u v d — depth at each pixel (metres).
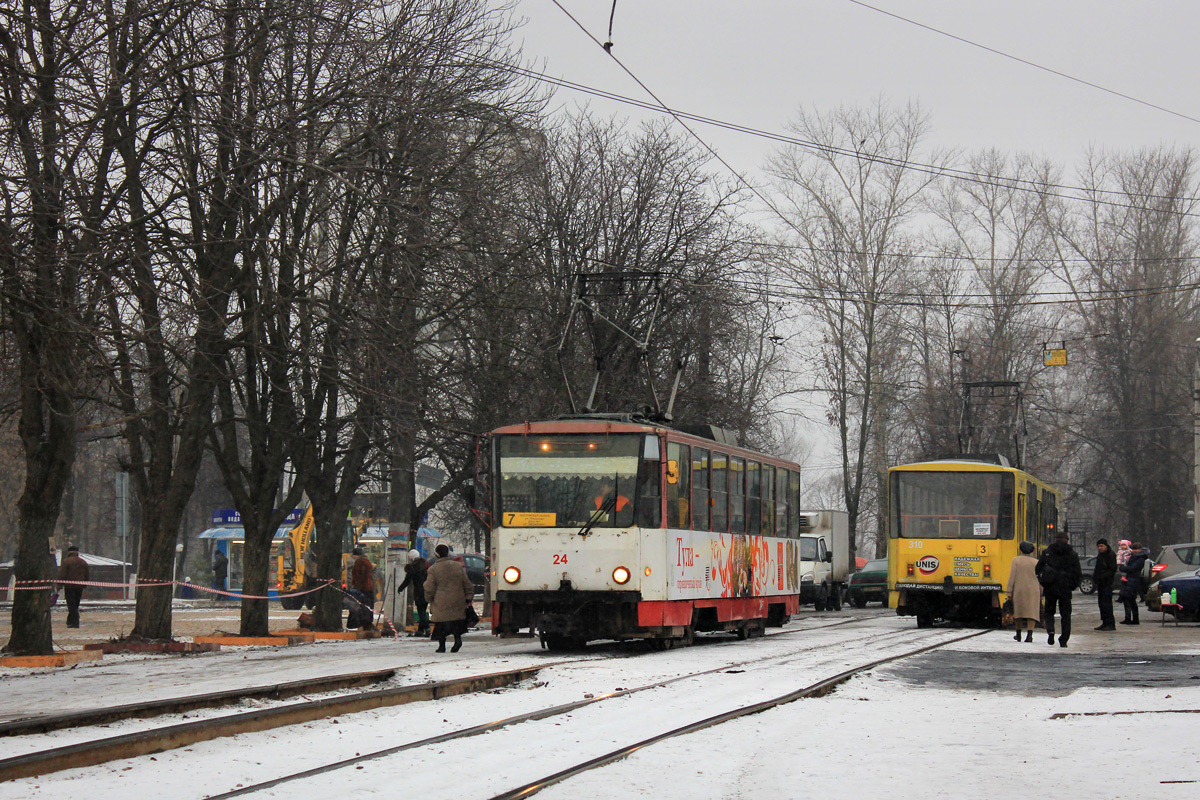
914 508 30.62
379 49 22.14
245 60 20.41
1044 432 61.00
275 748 9.96
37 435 19.25
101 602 43.78
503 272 23.88
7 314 18.73
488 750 9.95
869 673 16.94
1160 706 13.06
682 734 11.00
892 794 8.23
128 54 18.69
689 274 37.38
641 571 20.62
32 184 17.30
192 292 19.36
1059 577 22.55
